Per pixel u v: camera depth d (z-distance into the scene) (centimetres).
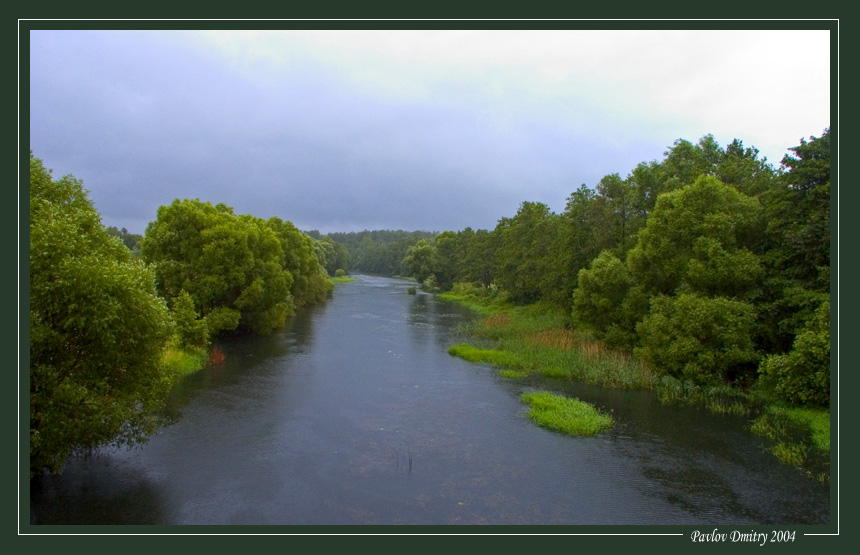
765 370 2019
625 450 1653
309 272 6519
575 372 2620
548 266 4694
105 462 1502
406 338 3850
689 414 2017
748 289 2392
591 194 3959
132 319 1249
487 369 2808
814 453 1620
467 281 8694
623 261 3441
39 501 1259
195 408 2033
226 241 3409
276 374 2630
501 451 1641
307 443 1688
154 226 3462
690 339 2250
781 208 2303
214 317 3278
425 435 1777
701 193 2509
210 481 1398
